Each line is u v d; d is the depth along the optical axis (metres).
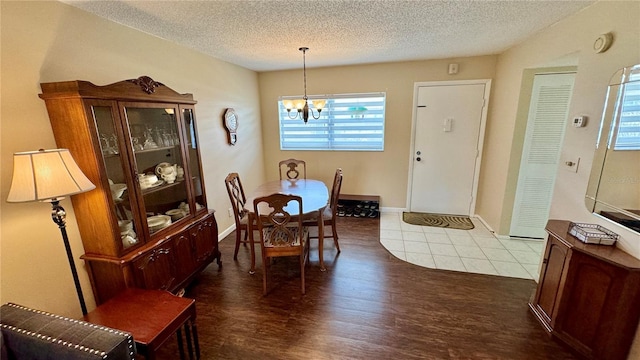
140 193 1.95
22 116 1.54
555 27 2.36
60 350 1.12
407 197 4.34
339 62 3.79
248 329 2.00
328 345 1.84
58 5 1.71
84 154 1.63
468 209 4.14
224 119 3.52
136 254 1.88
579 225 1.86
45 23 1.64
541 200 3.17
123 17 2.02
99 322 1.48
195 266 2.47
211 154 3.33
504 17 2.21
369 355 1.76
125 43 2.19
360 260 2.94
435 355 1.75
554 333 1.83
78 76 1.85
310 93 4.30
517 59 2.99
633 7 1.60
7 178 1.50
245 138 4.10
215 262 2.96
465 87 3.71
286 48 2.99
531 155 3.07
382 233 3.61
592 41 1.94
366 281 2.56
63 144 1.64
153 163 2.17
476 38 2.77
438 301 2.27
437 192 4.20
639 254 1.50
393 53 3.33
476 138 3.84
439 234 3.55
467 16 2.17
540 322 1.98
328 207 3.27
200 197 2.64
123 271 1.80
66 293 1.81
